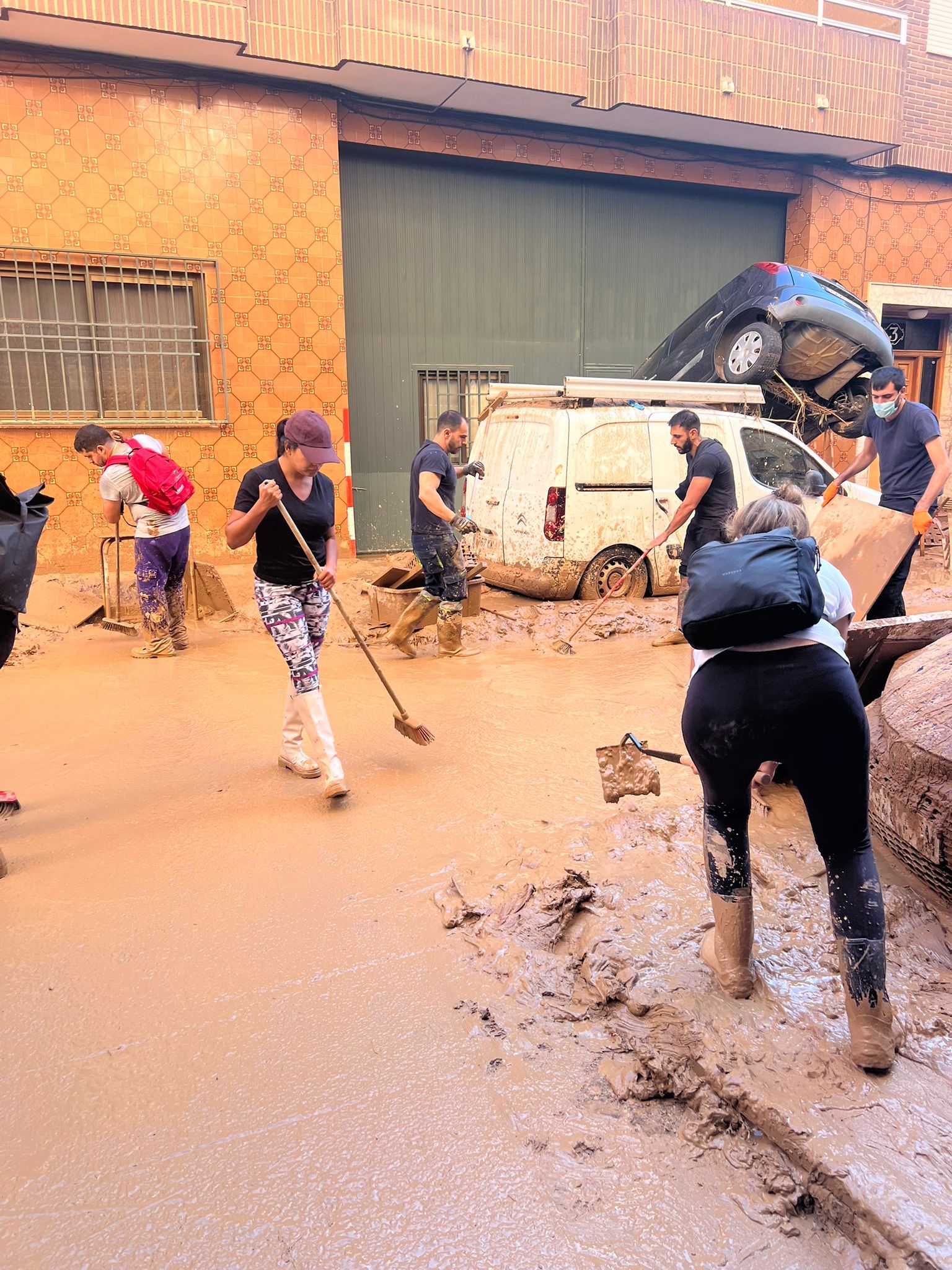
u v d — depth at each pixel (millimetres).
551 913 3172
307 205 10117
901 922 3090
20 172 8930
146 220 9469
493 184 11648
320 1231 2000
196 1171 2160
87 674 6605
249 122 9742
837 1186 2029
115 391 9672
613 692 5992
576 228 12273
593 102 10945
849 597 2797
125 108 9211
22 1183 2133
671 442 8742
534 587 8602
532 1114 2342
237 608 8727
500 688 6113
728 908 2686
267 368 10211
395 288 11289
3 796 4191
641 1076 2445
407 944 3094
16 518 3824
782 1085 2311
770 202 13562
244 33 8805
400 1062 2529
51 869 3650
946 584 9773
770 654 2443
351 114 10523
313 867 3637
